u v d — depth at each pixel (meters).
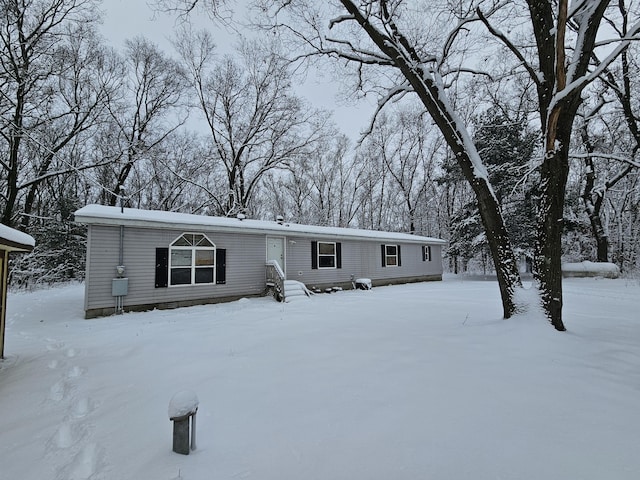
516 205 17.56
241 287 11.48
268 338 5.65
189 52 21.25
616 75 12.86
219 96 22.55
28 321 7.86
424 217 28.31
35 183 16.56
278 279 11.19
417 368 3.93
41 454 2.44
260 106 22.56
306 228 14.13
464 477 1.99
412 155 27.14
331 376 3.78
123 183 21.14
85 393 3.55
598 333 5.27
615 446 2.27
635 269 19.33
